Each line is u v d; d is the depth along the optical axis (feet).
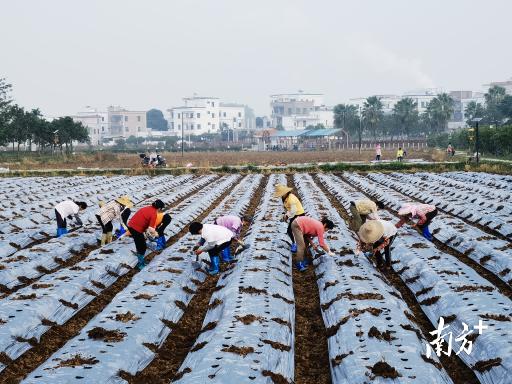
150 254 50.44
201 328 33.91
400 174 127.54
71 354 27.86
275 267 43.04
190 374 25.43
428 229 56.03
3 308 33.99
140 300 36.06
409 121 387.96
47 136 264.52
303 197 88.12
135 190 104.12
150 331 31.63
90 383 24.95
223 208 77.20
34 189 106.01
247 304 34.19
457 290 36.04
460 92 611.88
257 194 101.96
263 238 53.57
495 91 401.49
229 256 48.32
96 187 106.73
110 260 45.78
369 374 24.82
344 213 75.46
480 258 46.75
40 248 50.62
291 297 37.93
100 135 612.29
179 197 96.07
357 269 41.91
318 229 44.91
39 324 33.30
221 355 26.76
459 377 27.07
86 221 69.36
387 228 43.50
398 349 27.09
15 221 67.15
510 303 33.40
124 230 55.52
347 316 32.12
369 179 123.03
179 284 40.14
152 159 157.07
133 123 612.29
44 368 26.48
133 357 28.35
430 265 42.04
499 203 73.20
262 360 26.63
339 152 301.22
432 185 100.58
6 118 264.72
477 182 109.50
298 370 28.35
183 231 64.44
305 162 194.39
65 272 42.52
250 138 568.00
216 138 586.86
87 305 38.40
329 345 29.96
